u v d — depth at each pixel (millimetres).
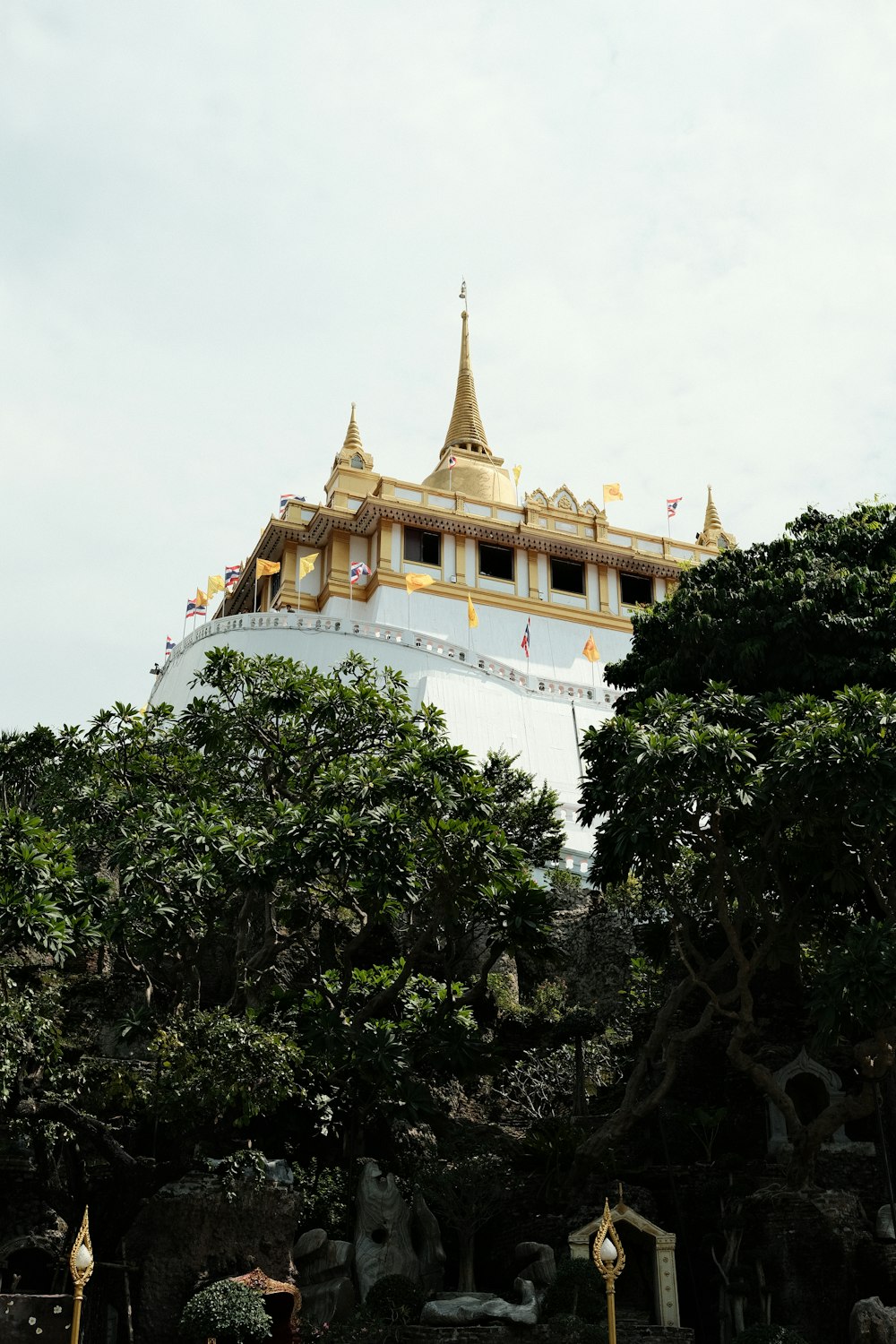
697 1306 27891
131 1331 25078
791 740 27266
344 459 72562
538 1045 38281
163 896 28922
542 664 65938
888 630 32188
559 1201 29797
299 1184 30609
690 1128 31703
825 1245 27828
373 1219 28703
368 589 66125
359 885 30000
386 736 33250
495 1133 33312
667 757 27766
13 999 26719
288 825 28891
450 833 29500
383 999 29891
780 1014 34531
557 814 52750
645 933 34719
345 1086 30156
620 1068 36500
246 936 33156
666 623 35656
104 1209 26500
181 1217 26375
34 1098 26344
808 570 34250
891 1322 25875
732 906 35250
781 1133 31656
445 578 66438
